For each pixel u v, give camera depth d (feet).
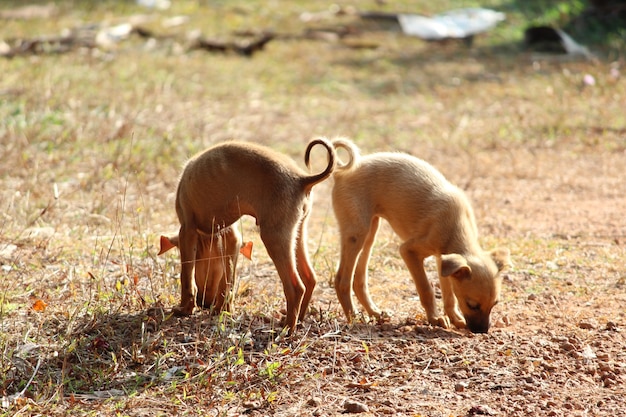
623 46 120.06
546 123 86.02
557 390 32.83
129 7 140.67
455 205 40.45
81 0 142.31
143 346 35.01
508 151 78.18
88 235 50.21
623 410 31.01
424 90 103.04
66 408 30.81
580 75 101.91
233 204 37.11
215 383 32.91
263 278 45.11
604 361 35.45
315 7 147.54
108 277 43.04
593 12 131.95
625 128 83.87
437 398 32.12
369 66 114.52
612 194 65.46
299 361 34.96
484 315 39.04
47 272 43.75
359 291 41.73
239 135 78.38
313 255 49.16
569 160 75.31
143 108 82.79
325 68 112.27
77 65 99.35
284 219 36.40
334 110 92.89
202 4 146.00
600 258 50.39
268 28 132.98
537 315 41.45
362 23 137.39
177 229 52.19
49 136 69.46
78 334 36.14
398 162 41.63
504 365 35.04
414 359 35.63
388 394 32.45
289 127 85.15
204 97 93.45
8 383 32.48
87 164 64.23
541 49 121.90
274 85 102.78
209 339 35.73
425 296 40.50
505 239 54.03
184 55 112.98
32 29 120.78
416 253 40.91
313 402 31.65
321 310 40.11
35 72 91.81
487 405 31.45
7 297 39.93
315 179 36.73
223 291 39.09
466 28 132.87
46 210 51.24
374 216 42.04
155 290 41.04
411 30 133.39
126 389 32.60
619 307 42.39
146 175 62.69
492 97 97.86
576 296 44.24
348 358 35.42
